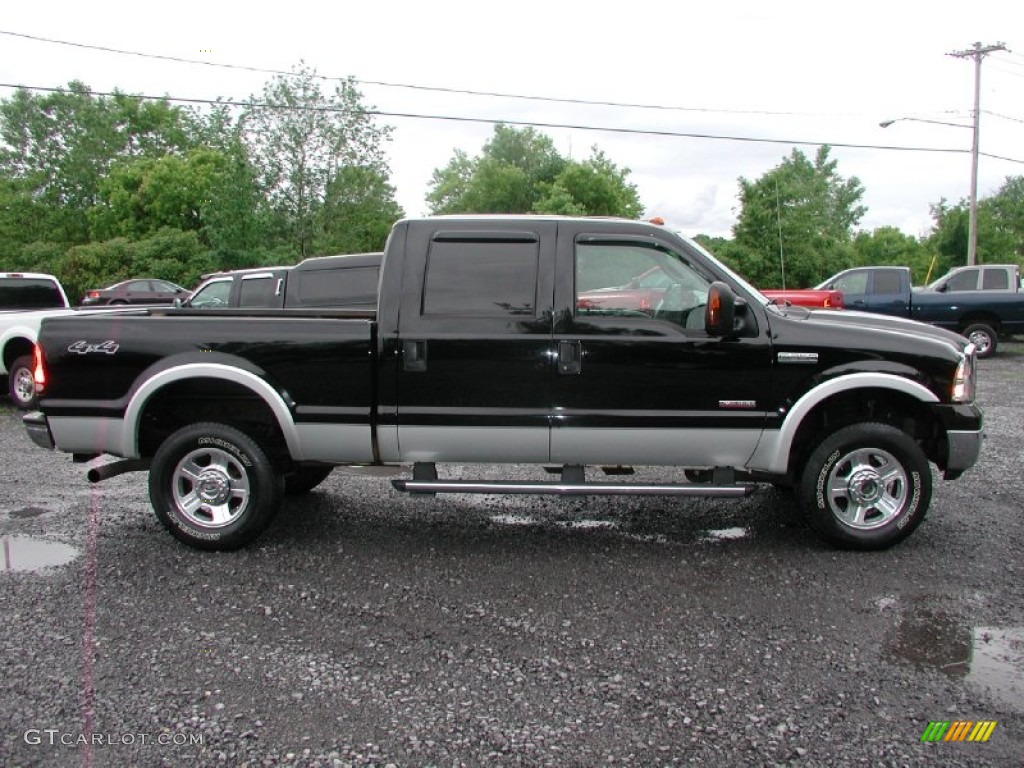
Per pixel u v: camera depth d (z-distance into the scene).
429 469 4.98
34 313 10.81
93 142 52.84
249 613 4.06
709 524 5.59
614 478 6.51
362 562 4.83
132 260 33.28
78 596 4.27
